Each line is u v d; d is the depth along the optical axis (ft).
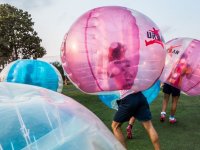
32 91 5.41
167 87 19.72
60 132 4.50
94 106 27.17
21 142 4.22
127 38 12.35
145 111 12.81
